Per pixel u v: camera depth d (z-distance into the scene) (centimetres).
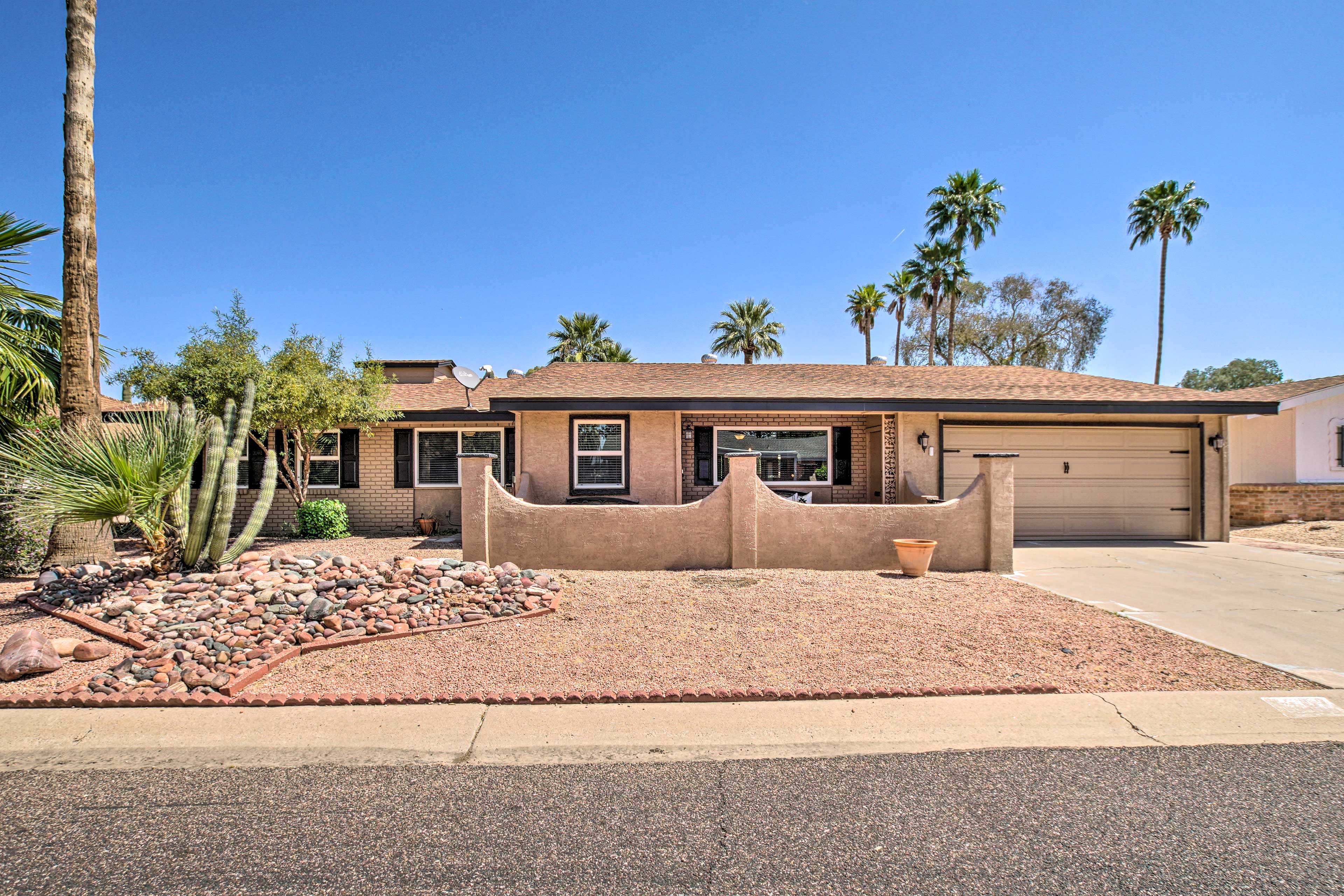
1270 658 555
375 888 262
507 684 481
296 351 1253
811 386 1343
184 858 282
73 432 773
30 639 497
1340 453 1748
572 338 3456
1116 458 1341
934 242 3294
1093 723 426
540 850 288
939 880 268
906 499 1248
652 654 545
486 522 895
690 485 1312
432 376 1853
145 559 792
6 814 318
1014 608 704
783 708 445
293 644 546
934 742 399
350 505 1423
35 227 920
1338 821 313
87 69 846
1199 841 296
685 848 290
